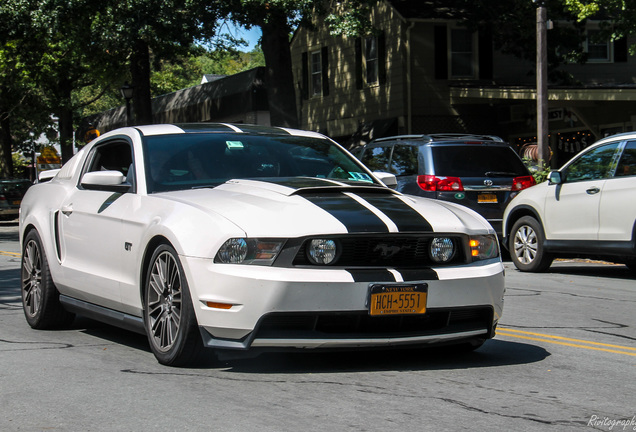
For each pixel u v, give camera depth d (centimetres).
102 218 605
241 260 480
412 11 2680
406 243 504
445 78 2719
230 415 409
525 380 496
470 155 1372
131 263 561
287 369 519
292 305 473
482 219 560
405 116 2703
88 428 390
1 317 779
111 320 610
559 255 1375
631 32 2161
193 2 2227
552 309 820
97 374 509
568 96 2156
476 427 390
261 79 3262
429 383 484
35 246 708
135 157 606
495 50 2769
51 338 655
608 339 651
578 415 415
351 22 2305
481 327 530
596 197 1091
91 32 2488
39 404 437
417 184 1369
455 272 509
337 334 485
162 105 4159
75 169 707
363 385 476
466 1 2656
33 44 3428
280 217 493
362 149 1562
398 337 495
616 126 2364
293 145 652
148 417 407
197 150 617
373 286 481
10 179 3656
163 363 534
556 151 2619
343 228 487
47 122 4212
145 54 3016
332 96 3106
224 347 485
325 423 394
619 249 1060
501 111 2766
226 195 536
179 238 504
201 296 487
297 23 2350
